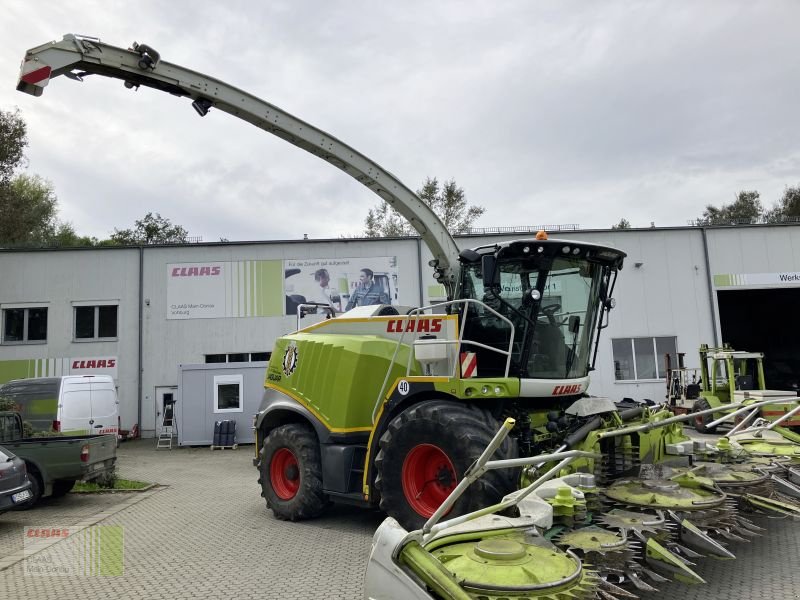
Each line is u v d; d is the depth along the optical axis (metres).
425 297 22.92
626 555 3.81
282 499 8.02
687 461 6.39
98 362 22.55
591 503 4.55
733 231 23.89
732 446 6.37
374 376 7.31
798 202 55.56
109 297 22.89
